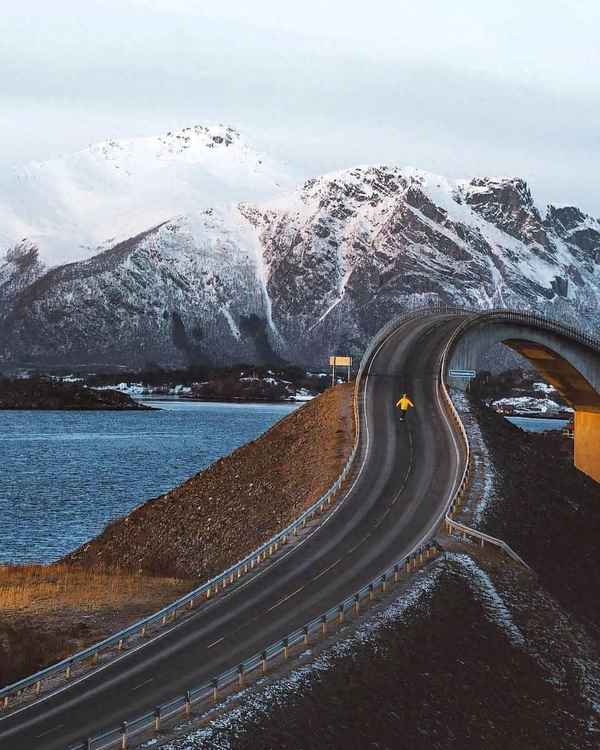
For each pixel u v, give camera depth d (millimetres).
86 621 57906
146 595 64875
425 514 72750
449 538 67688
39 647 51219
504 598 60531
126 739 37656
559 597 64438
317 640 49844
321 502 74812
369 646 49938
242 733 39719
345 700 44844
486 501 75812
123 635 49562
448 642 53156
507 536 70750
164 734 38688
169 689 43594
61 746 37719
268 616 53625
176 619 53844
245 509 84562
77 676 45656
